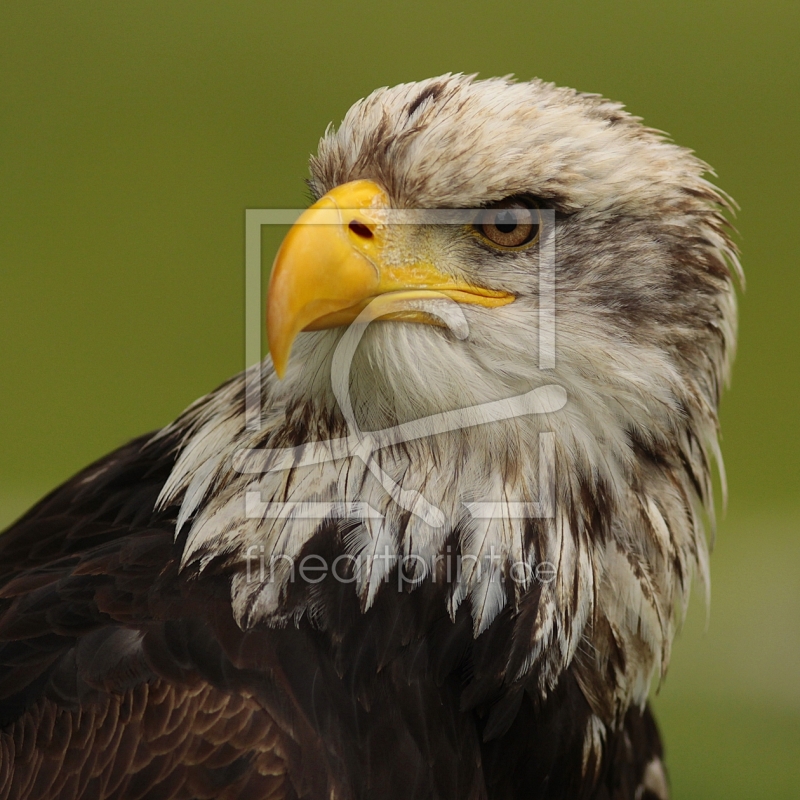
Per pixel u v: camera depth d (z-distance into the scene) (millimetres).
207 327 21406
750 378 20375
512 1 28219
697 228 5520
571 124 5355
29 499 16828
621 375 5406
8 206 23062
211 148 24031
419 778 5145
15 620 5234
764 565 14398
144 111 25188
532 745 5555
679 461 5613
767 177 23844
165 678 4965
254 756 4859
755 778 10336
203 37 27016
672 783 10242
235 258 22625
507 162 5238
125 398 19969
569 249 5383
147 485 5887
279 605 5137
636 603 5590
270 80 25641
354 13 27688
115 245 22531
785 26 28281
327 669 5125
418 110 5426
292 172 23625
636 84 26312
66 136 24375
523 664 5340
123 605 5168
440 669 5312
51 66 25859
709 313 5578
